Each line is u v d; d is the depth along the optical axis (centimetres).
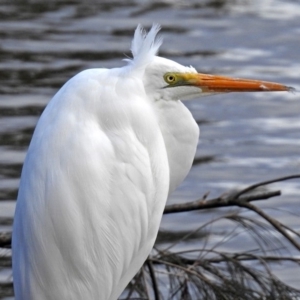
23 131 1861
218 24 2648
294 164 1769
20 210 757
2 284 1256
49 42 2428
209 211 1503
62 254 753
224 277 1006
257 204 1558
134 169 779
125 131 774
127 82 782
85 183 751
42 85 2111
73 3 2820
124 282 836
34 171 753
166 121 836
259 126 1972
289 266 1284
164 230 1441
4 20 2612
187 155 857
